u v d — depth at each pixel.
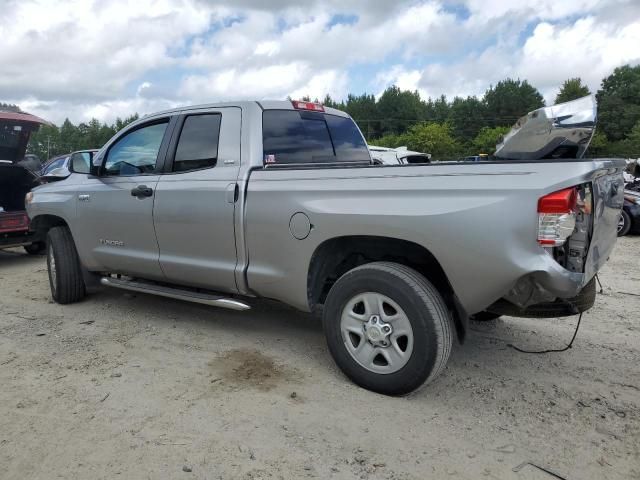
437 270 3.41
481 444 2.84
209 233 4.05
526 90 107.94
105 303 5.46
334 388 3.47
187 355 4.03
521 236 2.83
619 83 95.50
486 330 4.67
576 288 2.92
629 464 2.67
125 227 4.65
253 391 3.41
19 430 2.92
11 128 7.36
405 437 2.89
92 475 2.53
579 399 3.37
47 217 5.51
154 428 2.94
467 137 108.50
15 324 4.77
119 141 4.82
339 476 2.55
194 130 4.27
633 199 11.09
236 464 2.63
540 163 2.86
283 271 3.71
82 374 3.66
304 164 4.03
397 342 3.28
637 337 4.53
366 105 119.94
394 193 3.20
